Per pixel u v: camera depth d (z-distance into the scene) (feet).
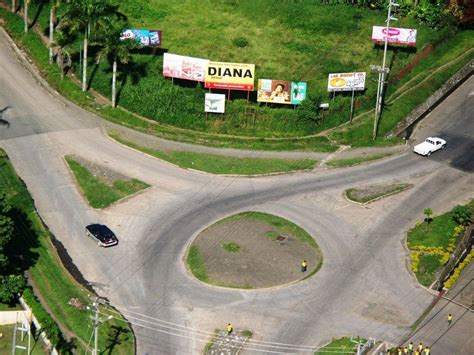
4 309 305.73
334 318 316.60
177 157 407.85
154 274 332.19
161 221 362.53
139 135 420.77
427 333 312.29
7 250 332.80
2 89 438.81
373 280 338.54
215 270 337.11
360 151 428.15
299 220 370.73
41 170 385.50
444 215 379.35
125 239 349.61
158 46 455.22
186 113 431.84
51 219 356.18
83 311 308.19
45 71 454.81
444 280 342.23
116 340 297.12
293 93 433.07
